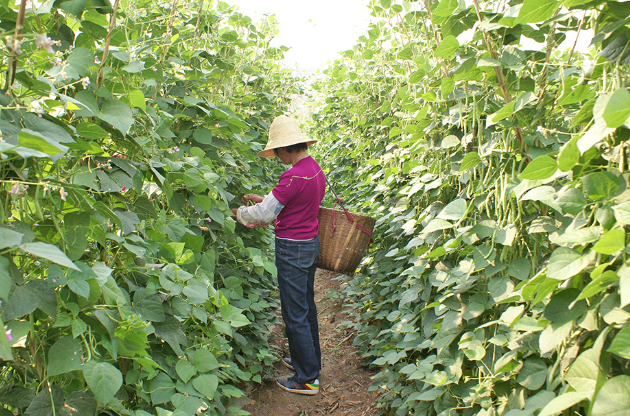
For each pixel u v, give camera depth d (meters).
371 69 4.26
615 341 0.79
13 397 1.06
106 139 1.55
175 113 2.46
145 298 1.58
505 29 1.42
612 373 0.97
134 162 1.58
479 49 1.54
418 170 2.35
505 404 1.38
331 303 4.44
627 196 0.98
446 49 1.57
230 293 2.56
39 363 1.13
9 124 0.94
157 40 2.12
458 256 1.88
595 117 0.91
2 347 0.79
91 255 1.40
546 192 1.18
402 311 2.49
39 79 0.98
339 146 6.46
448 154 2.07
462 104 1.89
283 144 2.60
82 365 1.14
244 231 3.57
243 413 2.24
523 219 1.47
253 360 2.94
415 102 2.42
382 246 3.36
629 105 0.80
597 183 0.99
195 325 2.03
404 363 2.38
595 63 1.17
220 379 2.14
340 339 3.60
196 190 2.04
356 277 4.05
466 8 1.59
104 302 1.31
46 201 1.13
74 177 1.25
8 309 0.97
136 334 1.29
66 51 1.31
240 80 3.54
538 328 1.17
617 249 0.88
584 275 1.08
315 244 2.72
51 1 1.24
